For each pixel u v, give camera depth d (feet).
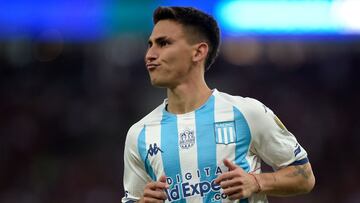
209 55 48.78
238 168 43.34
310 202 183.83
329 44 192.54
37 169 197.77
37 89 220.64
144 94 217.36
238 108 46.24
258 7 169.78
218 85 211.61
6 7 173.88
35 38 179.93
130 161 48.34
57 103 217.15
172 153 45.93
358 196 187.52
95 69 221.25
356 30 172.86
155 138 46.85
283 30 172.76
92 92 219.61
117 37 187.32
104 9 172.86
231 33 170.60
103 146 208.23
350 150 204.64
